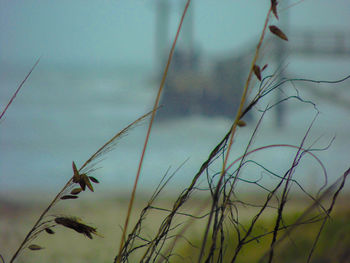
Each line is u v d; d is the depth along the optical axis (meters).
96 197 27.03
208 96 75.31
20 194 37.91
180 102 83.38
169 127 87.75
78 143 84.31
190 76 79.06
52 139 87.94
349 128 79.00
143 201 27.20
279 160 49.12
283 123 92.00
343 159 37.34
